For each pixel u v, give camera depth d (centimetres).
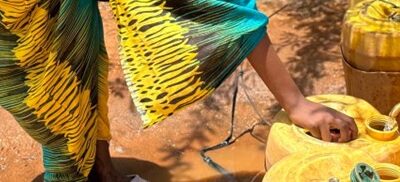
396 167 225
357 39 297
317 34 409
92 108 272
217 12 235
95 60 266
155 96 241
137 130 347
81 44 254
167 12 236
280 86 253
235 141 335
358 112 267
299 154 238
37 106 258
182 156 327
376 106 307
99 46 268
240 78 372
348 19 305
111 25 431
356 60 302
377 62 296
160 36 237
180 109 244
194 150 331
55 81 254
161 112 243
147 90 241
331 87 363
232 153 327
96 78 271
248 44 239
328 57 386
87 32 255
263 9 441
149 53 239
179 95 240
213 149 330
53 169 279
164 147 334
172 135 342
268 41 246
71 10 246
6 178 322
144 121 242
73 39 251
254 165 317
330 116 252
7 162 332
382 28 293
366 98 308
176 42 236
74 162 275
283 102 257
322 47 396
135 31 239
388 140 252
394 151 247
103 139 289
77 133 267
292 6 442
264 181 229
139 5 237
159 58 238
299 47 397
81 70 259
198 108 357
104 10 448
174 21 237
